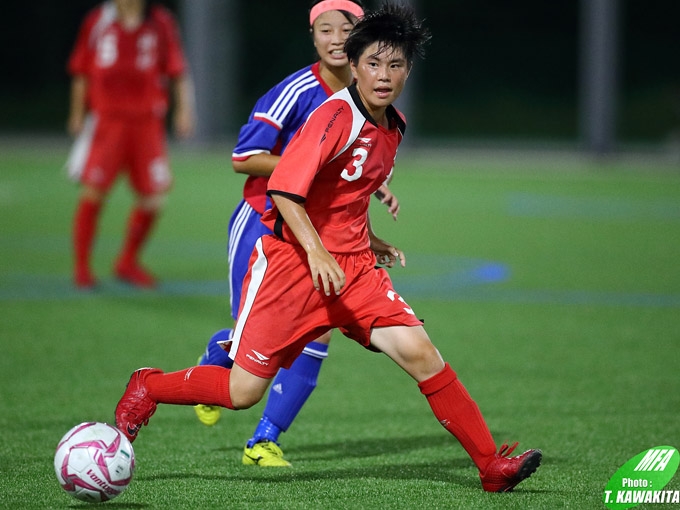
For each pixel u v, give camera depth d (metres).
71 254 46.94
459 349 29.39
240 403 16.34
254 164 18.34
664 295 38.56
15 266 43.62
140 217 39.16
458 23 144.12
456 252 49.47
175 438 20.30
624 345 30.05
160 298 37.19
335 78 18.66
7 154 100.88
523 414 22.50
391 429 21.41
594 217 63.97
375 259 16.73
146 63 38.56
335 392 24.66
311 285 15.80
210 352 18.55
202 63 108.00
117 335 30.77
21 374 25.75
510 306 36.19
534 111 141.62
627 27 141.12
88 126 38.53
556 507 15.74
